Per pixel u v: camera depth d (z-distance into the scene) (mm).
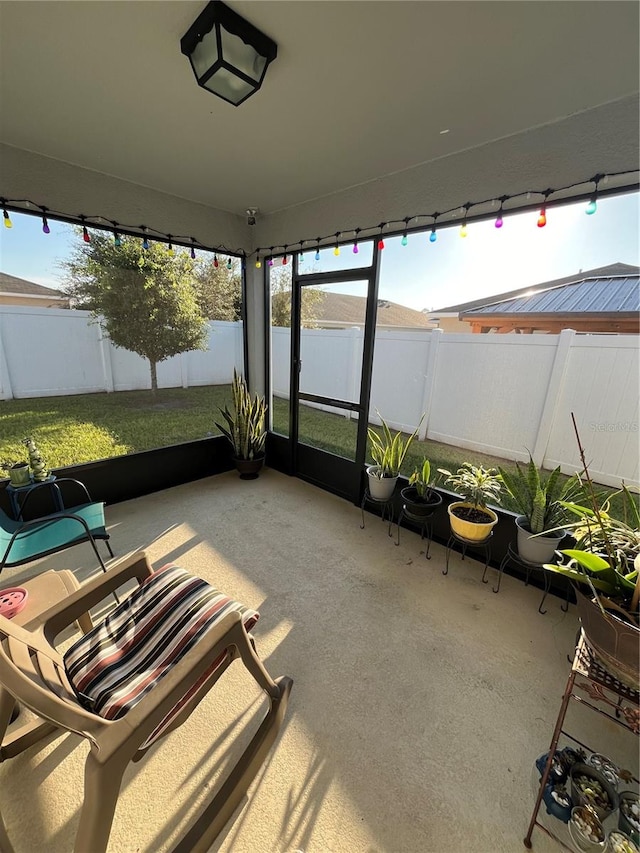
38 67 1375
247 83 1298
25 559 1682
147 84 1484
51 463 2760
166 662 1133
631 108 1509
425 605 1938
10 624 953
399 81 1429
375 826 1046
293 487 3438
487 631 1771
